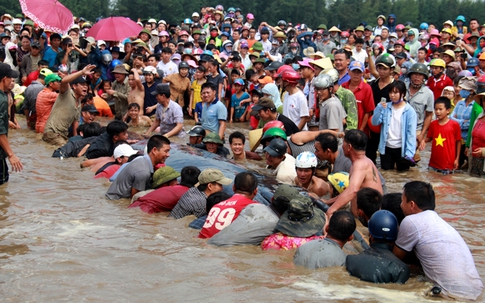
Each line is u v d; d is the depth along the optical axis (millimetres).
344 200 6574
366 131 10766
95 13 39625
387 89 10844
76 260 5246
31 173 8969
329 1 46219
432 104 10703
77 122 12172
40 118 12781
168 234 6176
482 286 4840
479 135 9820
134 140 10539
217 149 9773
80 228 6277
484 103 9828
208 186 6867
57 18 13977
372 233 5281
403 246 5137
